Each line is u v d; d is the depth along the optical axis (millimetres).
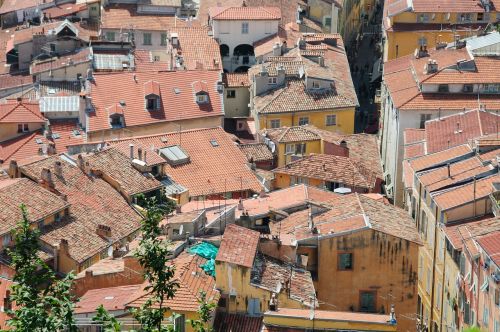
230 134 151125
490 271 89312
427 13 176750
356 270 99188
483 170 112938
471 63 146000
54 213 112875
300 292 92562
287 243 97688
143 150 130250
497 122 128000
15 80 170500
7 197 111938
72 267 108625
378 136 164875
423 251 115375
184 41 181125
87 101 153500
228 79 171125
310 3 197375
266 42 181875
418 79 145125
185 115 157750
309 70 163625
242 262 90250
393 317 84750
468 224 102625
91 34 189125
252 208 107750
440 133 127812
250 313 90250
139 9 194875
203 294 78438
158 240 77125
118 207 119562
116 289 92625
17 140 148750
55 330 62281
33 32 182375
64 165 122375
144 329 67625
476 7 176625
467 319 96812
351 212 103000
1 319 92312
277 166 141250
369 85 193250
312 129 146125
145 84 159375
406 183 124188
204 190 130125
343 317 85625
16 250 69188
